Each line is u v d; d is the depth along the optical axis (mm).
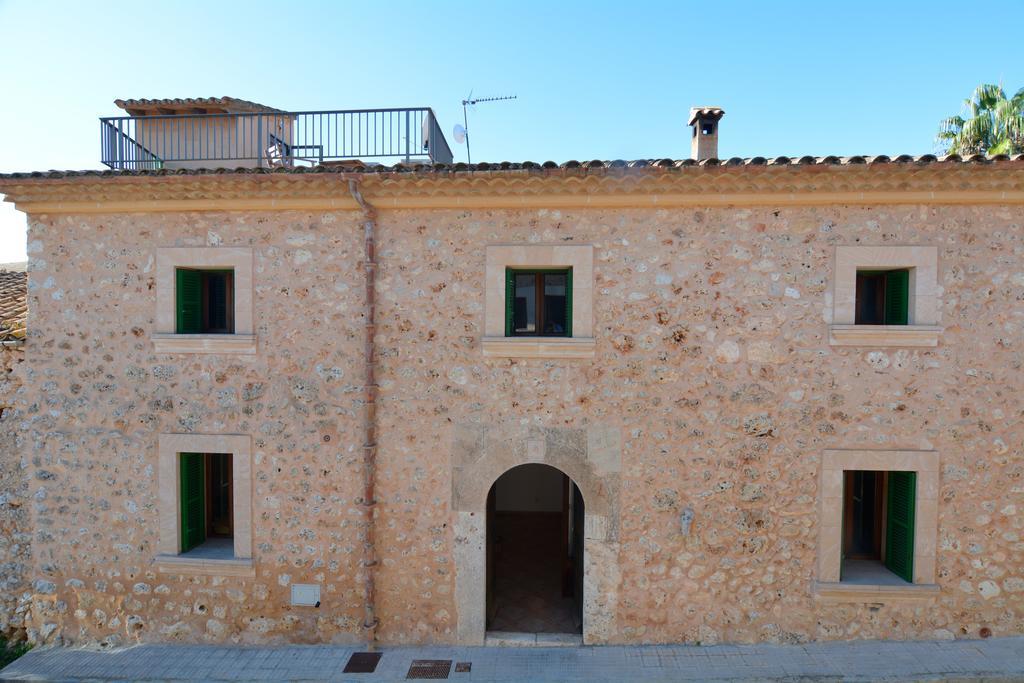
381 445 6625
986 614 6262
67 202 6707
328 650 6586
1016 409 6176
